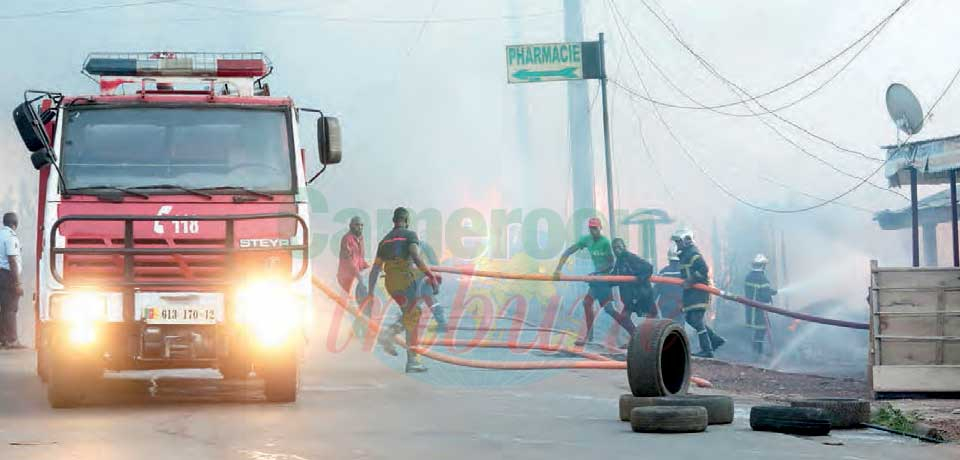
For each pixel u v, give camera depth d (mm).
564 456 16453
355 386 27422
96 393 25219
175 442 17641
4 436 18266
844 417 19703
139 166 22641
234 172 22828
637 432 19047
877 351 26984
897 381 26641
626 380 29453
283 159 23094
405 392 26109
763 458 16312
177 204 22328
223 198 22484
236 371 26609
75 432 18781
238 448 17062
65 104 22875
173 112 23094
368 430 19219
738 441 17953
